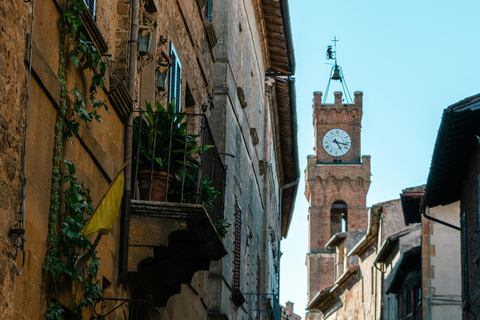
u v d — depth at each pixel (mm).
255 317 30422
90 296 8602
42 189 7359
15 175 6613
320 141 97375
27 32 6879
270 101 37281
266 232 35781
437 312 26312
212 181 12047
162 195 10594
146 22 12086
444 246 26938
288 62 35125
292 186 52094
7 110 6449
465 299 21266
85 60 8656
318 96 98562
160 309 12750
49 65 7586
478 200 18328
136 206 10023
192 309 15914
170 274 11508
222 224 13391
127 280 10594
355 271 48156
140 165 10750
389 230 39688
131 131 10445
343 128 97688
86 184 8820
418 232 34750
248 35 27016
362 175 94062
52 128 7676
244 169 25375
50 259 7438
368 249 44812
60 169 7930
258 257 32156
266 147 36281
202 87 17281
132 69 10547
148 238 10000
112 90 9711
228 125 20891
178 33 14523
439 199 22688
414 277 29219
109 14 10219
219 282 19328
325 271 88375
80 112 8172
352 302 49094
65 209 8000
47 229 7508
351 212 93250
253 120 28828
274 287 46719
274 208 43562
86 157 8844
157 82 12648
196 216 10062
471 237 20094
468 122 17891
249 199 27312
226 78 20781
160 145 10672
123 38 10562
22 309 6836
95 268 8578
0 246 6289
